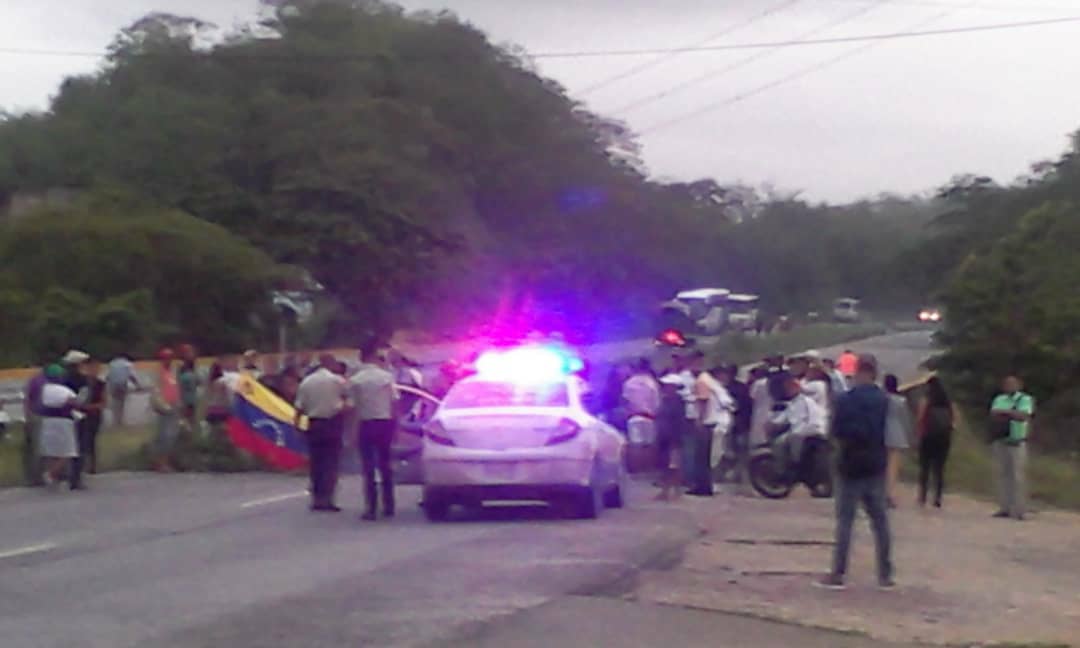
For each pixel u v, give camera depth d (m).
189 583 13.88
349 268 60.44
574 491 19.05
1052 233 53.47
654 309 77.38
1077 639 12.52
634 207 81.62
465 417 19.11
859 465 14.65
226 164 63.03
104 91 70.88
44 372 24.56
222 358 36.03
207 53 70.44
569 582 13.76
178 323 54.47
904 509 24.83
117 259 53.34
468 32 77.44
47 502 22.31
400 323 62.25
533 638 11.36
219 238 55.81
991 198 79.69
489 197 74.75
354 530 18.25
